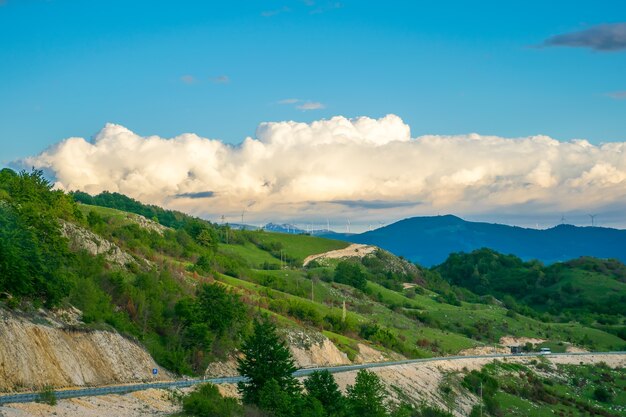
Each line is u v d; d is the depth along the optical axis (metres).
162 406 87.06
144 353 112.38
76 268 129.25
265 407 95.75
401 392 147.88
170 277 157.12
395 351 199.62
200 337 128.50
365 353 184.62
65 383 88.06
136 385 94.81
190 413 85.25
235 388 109.44
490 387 180.88
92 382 93.56
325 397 107.44
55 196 166.38
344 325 199.50
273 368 102.25
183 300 134.75
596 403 196.75
